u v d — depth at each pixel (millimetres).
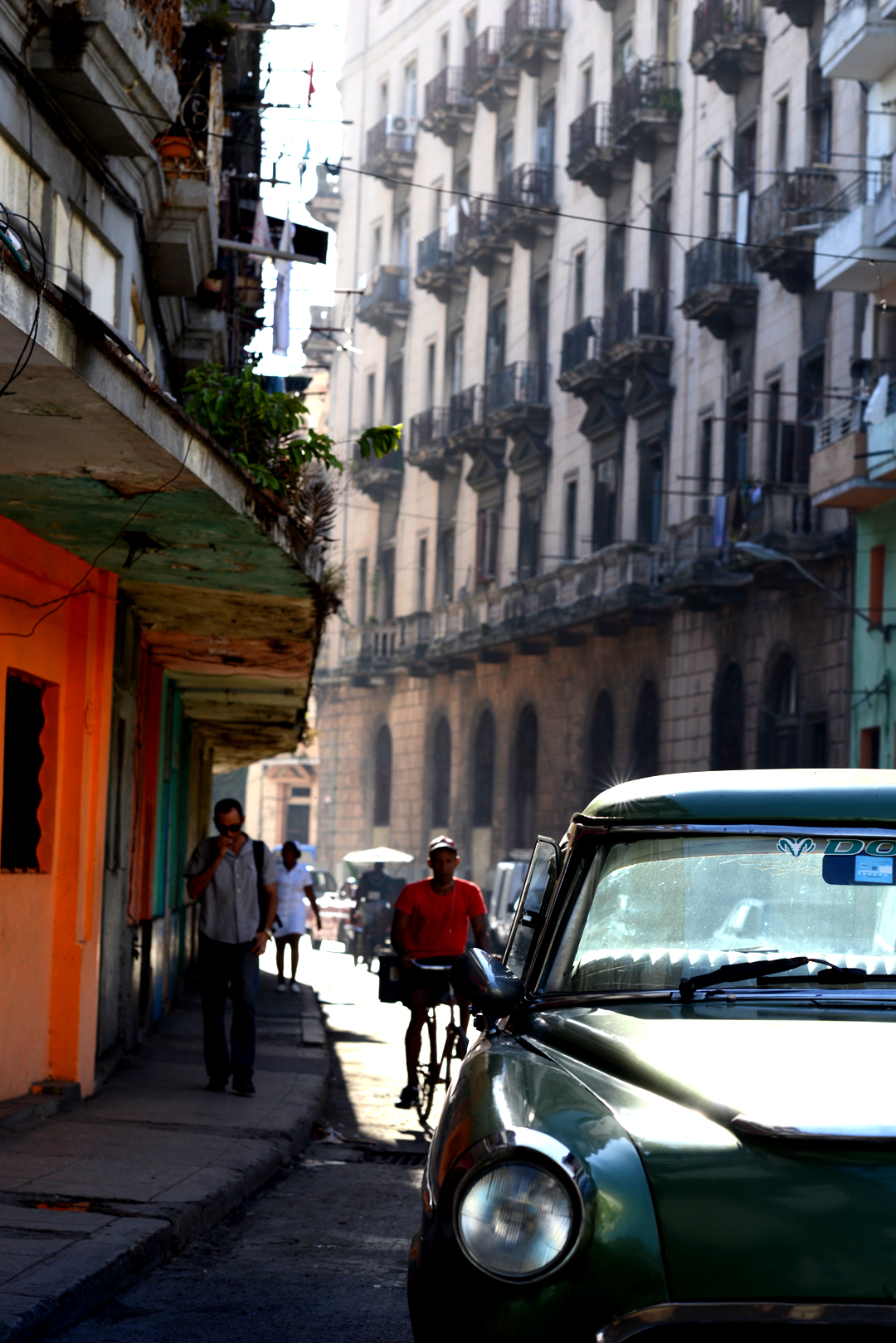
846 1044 3850
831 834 4621
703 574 37219
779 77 37938
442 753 57969
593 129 46312
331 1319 6344
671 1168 3395
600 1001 4500
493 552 54188
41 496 9578
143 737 16531
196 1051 15703
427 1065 13188
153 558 11656
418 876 57219
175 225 14547
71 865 11562
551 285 50844
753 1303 3223
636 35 46250
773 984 4379
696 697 40219
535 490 51094
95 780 11922
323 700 67938
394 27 65750
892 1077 3607
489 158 56375
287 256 19031
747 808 4680
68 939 11492
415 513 60500
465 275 56750
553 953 4785
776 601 36594
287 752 34062
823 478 32844
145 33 11312
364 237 66562
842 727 33750
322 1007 24000
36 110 10789
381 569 62906
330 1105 13289
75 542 11094
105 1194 7891
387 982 13148
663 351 42844
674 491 38062
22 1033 10758
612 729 45031
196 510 9898
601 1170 3377
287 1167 10047
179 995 23141
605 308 45438
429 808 57844
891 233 30094
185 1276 6977
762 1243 3281
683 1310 3217
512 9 53469
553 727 48719
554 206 50844
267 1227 8180
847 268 31375
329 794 66938
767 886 4582
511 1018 4711
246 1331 6113
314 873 52844
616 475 45656
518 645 49344
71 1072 11359
